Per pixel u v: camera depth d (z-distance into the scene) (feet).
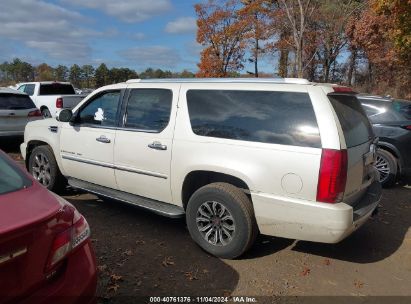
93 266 9.15
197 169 14.89
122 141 17.26
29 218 7.90
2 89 34.91
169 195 16.08
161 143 15.92
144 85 17.28
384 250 16.07
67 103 53.47
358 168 13.99
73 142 19.38
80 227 9.11
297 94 13.65
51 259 8.11
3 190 8.96
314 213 12.82
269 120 13.85
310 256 15.19
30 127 22.08
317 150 12.80
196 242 15.17
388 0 53.93
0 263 7.25
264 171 13.52
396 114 25.54
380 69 103.24
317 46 92.48
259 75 124.98
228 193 14.07
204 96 15.43
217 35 127.03
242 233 13.98
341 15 88.12
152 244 15.71
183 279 13.15
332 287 13.10
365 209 14.01
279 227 13.61
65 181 21.24
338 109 13.74
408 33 55.72
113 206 20.01
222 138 14.56
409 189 25.48
